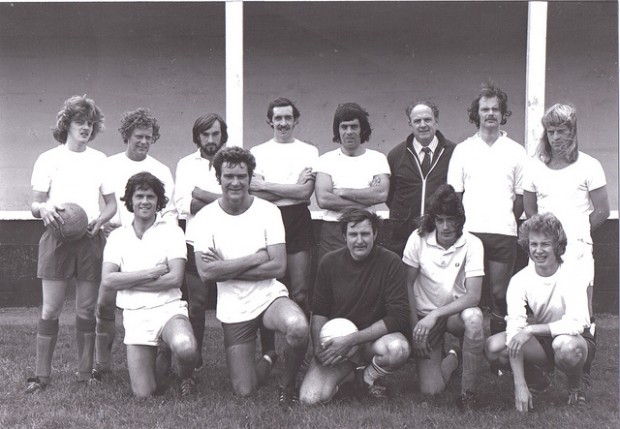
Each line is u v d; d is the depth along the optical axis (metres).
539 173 5.43
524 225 4.90
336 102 9.88
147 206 5.09
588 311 4.89
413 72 9.84
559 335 4.76
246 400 4.96
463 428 4.46
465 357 4.88
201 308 5.72
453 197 5.02
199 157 5.88
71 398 5.01
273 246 5.13
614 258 8.29
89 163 5.42
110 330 5.56
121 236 5.17
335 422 4.55
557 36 9.51
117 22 9.85
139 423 4.55
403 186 5.90
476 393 4.95
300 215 5.92
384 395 5.05
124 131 5.69
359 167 5.80
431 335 5.07
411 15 9.66
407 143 5.95
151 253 5.11
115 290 5.19
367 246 4.96
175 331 4.93
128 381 5.42
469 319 4.87
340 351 4.84
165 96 9.95
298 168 5.96
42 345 5.26
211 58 9.92
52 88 9.94
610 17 9.41
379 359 4.89
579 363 4.79
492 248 5.75
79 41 9.91
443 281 5.11
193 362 4.92
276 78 9.84
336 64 9.84
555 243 4.81
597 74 9.51
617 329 7.47
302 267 5.94
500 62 9.77
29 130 9.96
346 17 9.72
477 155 5.77
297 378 5.53
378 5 9.49
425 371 5.16
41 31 9.87
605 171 9.52
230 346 5.08
